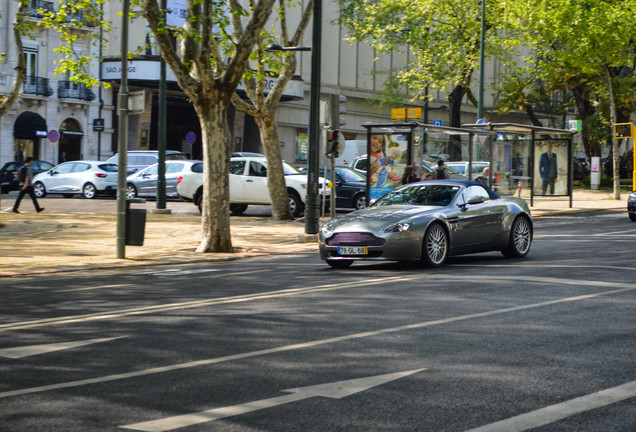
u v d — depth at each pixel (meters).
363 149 49.72
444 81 46.12
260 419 5.67
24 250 19.03
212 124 18.92
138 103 17.72
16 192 46.00
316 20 22.06
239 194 30.48
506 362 7.32
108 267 16.33
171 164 36.72
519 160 34.50
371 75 64.06
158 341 8.48
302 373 7.00
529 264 15.30
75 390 6.55
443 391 6.36
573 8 36.50
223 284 13.21
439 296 11.30
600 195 45.38
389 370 7.05
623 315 9.66
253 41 18.56
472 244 15.77
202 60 18.30
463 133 29.28
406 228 14.62
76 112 53.19
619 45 36.66
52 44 51.34
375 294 11.61
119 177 17.84
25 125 49.81
